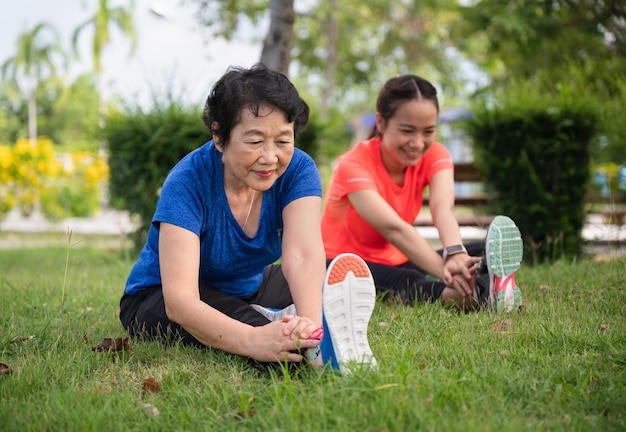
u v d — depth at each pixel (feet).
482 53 53.16
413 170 12.68
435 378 6.88
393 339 8.68
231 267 9.10
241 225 8.79
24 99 104.53
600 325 9.29
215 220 8.58
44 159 38.60
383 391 6.35
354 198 12.08
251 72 7.77
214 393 6.89
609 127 19.51
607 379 7.00
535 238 18.75
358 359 7.14
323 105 50.80
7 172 38.22
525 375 7.18
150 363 8.35
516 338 8.69
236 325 7.66
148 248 9.51
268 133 7.65
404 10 57.72
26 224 46.47
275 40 20.31
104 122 21.79
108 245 28.89
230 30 24.09
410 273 11.62
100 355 8.47
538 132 18.54
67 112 96.48
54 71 82.23
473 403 6.28
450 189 12.29
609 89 24.72
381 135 12.59
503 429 5.68
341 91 63.10
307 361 7.47
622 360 7.60
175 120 20.67
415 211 13.00
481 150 19.27
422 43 59.11
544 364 7.59
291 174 8.79
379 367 7.08
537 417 6.28
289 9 20.26
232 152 7.82
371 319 9.93
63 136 100.78
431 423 5.77
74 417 6.33
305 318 7.43
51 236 37.35
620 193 22.15
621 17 25.93
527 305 10.85
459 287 10.65
